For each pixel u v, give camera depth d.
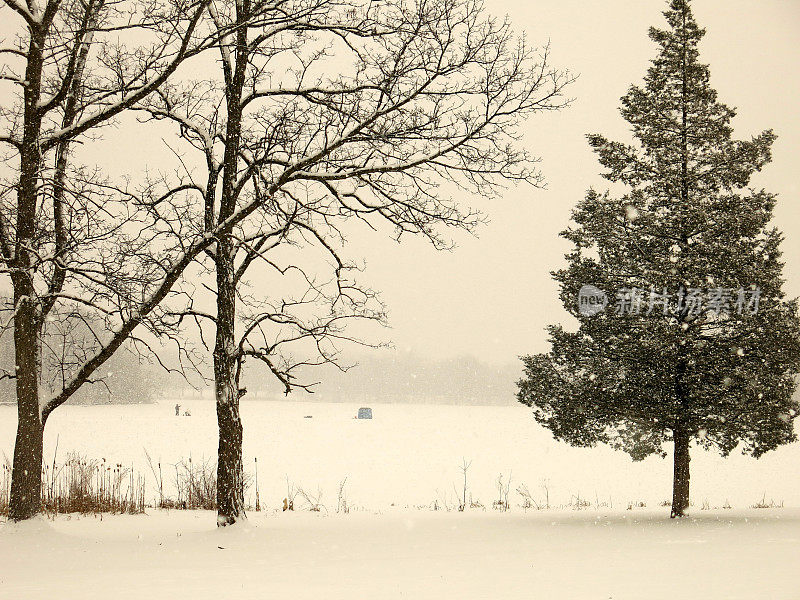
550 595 6.91
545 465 40.25
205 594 7.40
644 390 17.78
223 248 15.43
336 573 9.07
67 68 13.89
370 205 15.55
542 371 18.88
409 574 8.81
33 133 14.11
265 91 15.57
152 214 14.19
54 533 13.75
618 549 11.06
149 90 14.09
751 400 16.80
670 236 18.59
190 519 17.42
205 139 15.88
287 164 15.19
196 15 13.37
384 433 72.06
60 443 46.94
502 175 15.54
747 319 17.22
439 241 15.91
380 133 14.68
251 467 37.44
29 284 14.32
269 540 13.59
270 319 15.51
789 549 10.19
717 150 19.12
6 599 7.28
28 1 14.45
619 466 40.03
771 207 18.36
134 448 44.31
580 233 19.22
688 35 19.42
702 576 7.86
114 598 7.19
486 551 11.41
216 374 15.46
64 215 15.84
